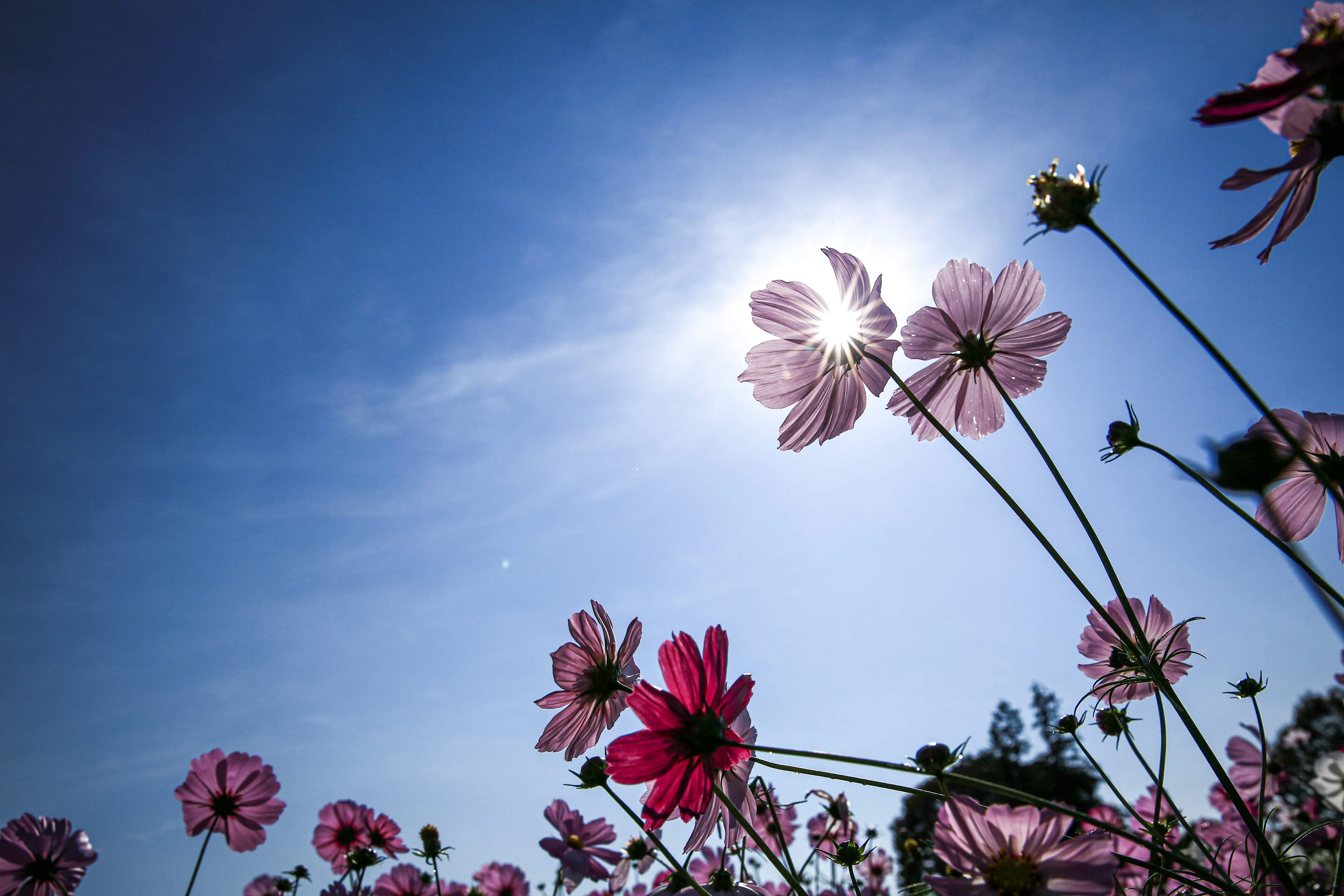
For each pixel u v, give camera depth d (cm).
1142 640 25
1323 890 36
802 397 40
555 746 41
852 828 57
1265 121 25
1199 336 21
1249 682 36
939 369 39
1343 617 16
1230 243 27
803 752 25
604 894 94
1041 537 27
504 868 112
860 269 38
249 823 77
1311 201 25
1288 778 71
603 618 42
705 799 29
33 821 73
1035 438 28
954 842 25
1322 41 20
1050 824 24
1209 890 24
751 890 41
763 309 40
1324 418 29
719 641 30
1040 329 38
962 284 38
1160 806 33
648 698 29
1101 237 24
